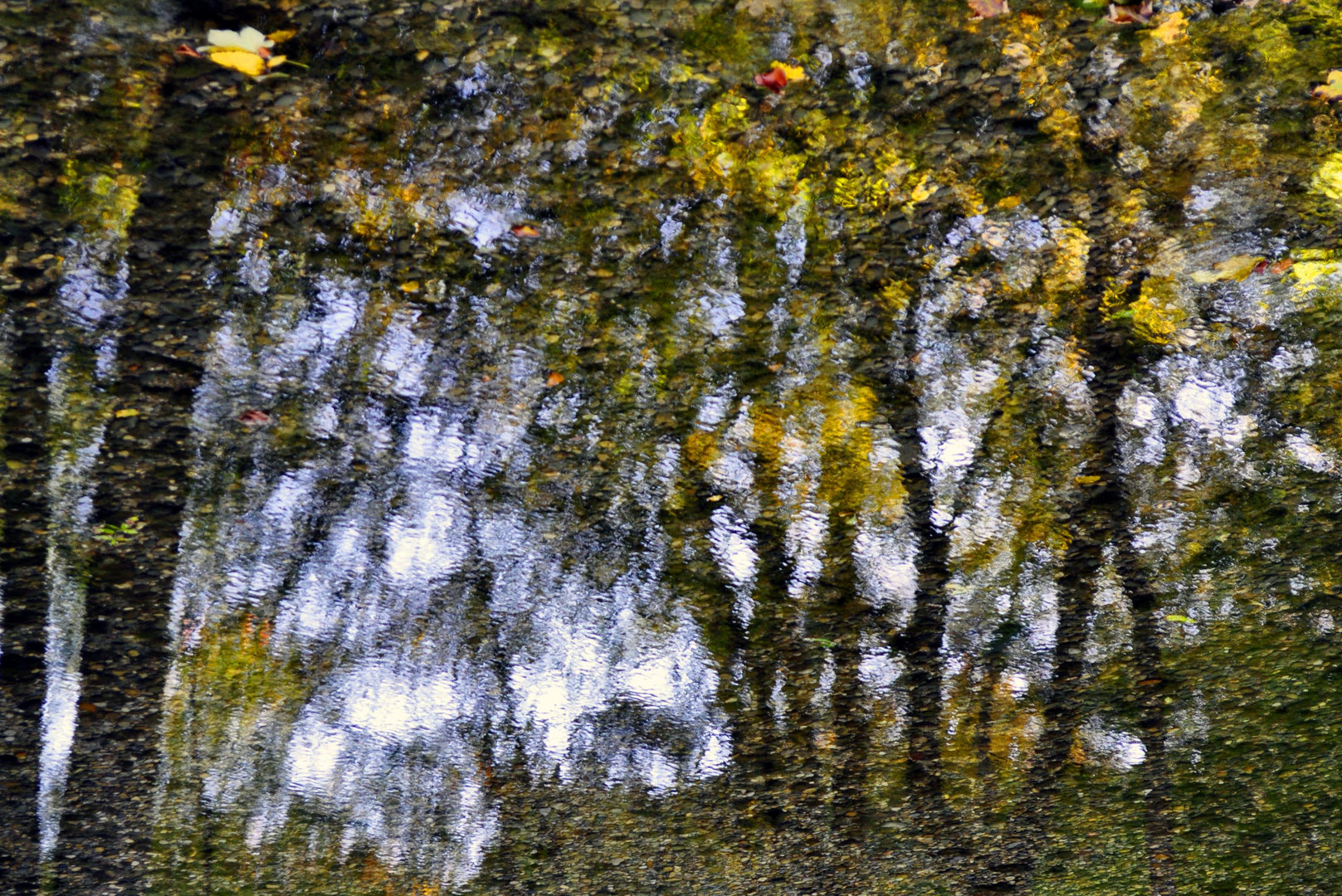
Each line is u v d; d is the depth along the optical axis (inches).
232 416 109.0
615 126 99.7
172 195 96.9
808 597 128.2
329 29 93.7
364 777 131.8
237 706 124.9
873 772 139.4
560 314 108.3
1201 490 122.1
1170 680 134.3
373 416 112.0
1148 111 101.4
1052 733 137.9
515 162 100.2
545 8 95.0
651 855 142.5
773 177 102.9
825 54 98.2
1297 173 103.8
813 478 120.2
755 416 116.0
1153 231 106.9
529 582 124.1
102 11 89.5
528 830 139.0
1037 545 125.7
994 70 99.4
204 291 102.0
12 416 103.3
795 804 140.7
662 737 135.0
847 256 107.4
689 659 130.6
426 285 105.3
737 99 99.5
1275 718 136.0
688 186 102.7
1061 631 131.1
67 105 91.9
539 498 119.4
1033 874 148.3
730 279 107.6
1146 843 145.8
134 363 103.9
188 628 119.4
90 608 115.2
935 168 103.3
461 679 128.7
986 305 111.0
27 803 124.0
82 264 98.0
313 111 96.0
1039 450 120.0
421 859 138.2
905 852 145.5
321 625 122.6
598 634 128.3
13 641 115.3
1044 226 106.6
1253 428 118.2
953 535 124.6
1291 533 124.1
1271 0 97.0
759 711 134.5
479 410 113.1
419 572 121.5
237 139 96.1
